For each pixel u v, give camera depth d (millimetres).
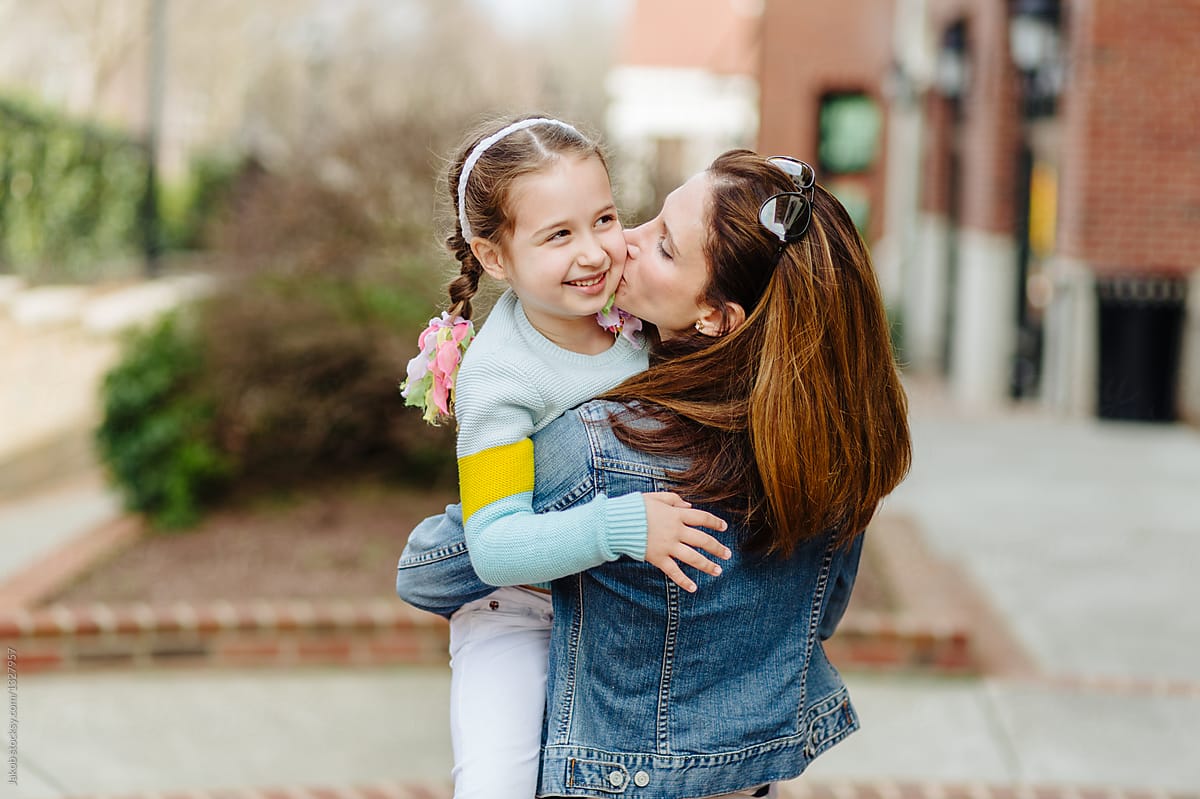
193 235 16625
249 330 6691
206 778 4211
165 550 6219
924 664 5098
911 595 5762
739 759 1912
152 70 17734
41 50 22531
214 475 6742
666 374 1894
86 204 15281
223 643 5188
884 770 4281
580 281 1871
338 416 6906
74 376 11016
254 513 6766
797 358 1838
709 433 1866
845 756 4387
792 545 1852
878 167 15844
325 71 15812
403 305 6762
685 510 1779
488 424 1856
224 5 24641
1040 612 5746
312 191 6871
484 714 2025
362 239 6875
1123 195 9516
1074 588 6051
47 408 10039
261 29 24469
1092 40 9320
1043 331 10938
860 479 1904
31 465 8508
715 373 1883
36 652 5082
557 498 1865
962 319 11812
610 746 1896
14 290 13594
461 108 7137
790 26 15656
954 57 12555
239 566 6000
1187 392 9734
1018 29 10031
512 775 1976
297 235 6855
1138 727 4621
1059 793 4035
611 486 1846
